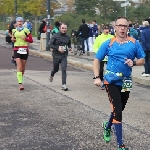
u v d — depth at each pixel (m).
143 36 13.02
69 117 7.85
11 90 10.89
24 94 10.32
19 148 5.89
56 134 6.65
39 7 48.59
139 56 5.77
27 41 10.92
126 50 5.66
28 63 18.28
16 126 7.14
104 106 8.90
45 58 21.27
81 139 6.37
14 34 10.94
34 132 6.76
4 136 6.51
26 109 8.55
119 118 5.54
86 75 14.62
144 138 6.44
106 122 6.11
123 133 6.71
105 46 5.73
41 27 25.91
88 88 11.45
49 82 12.45
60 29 10.92
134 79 13.14
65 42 10.95
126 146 6.02
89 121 7.53
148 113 8.26
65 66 10.98
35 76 13.83
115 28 5.73
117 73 5.65
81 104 9.12
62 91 10.85
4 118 7.74
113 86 5.69
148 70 13.19
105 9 51.41
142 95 10.50
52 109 8.57
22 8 51.31
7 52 23.66
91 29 23.31
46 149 5.84
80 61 18.55
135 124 7.32
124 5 23.08
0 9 54.78
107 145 6.06
